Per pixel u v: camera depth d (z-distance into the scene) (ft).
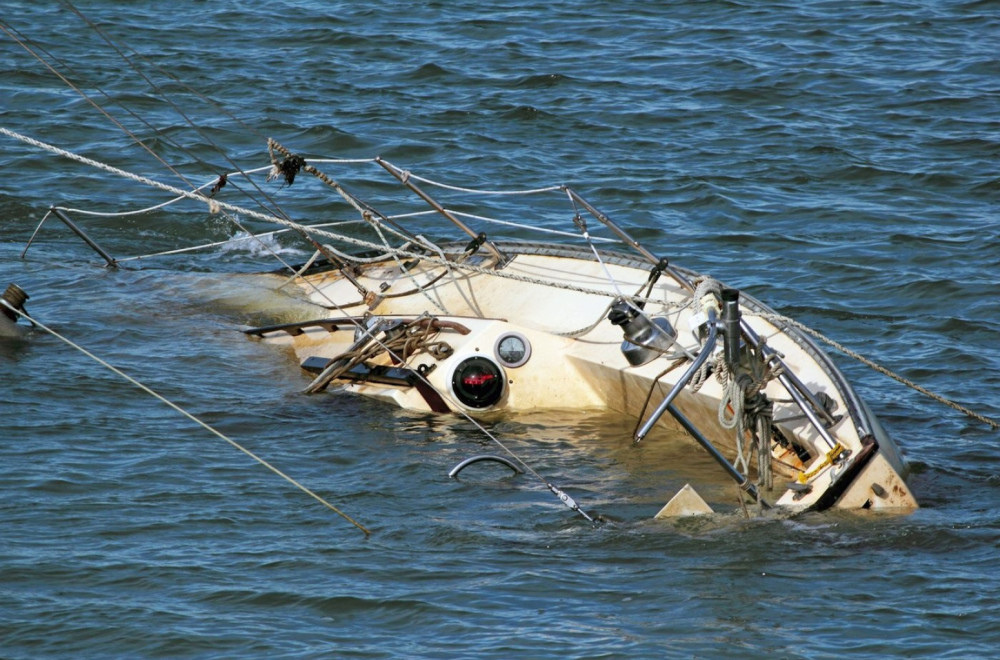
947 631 90.22
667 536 106.42
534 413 141.69
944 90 302.86
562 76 306.55
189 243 210.79
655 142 264.31
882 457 112.37
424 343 145.89
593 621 91.86
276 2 371.15
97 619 91.20
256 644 88.43
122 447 124.26
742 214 223.71
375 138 261.65
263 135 261.44
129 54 312.71
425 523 109.40
